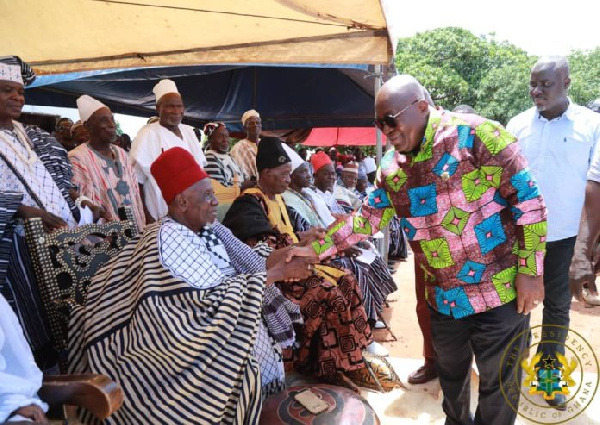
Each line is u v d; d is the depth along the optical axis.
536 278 2.23
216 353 2.08
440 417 3.23
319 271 3.52
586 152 3.31
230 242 2.87
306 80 9.90
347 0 2.58
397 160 2.39
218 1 2.85
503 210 2.29
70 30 3.45
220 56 3.83
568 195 3.34
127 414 2.08
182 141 4.67
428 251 2.40
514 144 2.16
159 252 2.13
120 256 2.31
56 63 3.94
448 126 2.21
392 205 2.53
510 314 2.35
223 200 4.06
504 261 2.32
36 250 2.26
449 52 23.17
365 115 11.03
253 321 2.14
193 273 2.15
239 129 13.22
